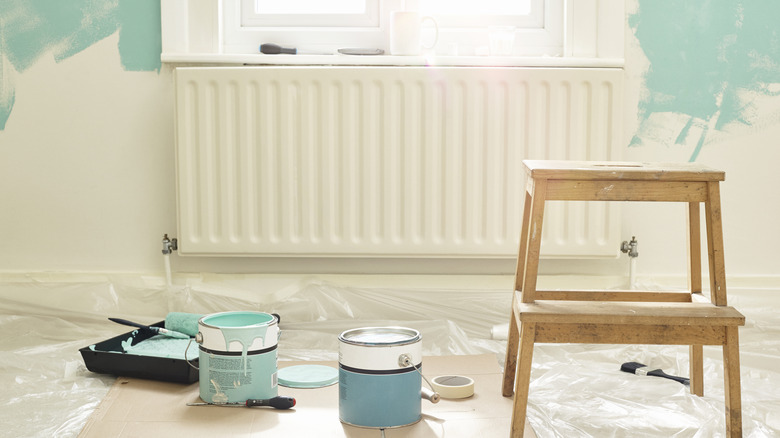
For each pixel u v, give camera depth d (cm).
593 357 219
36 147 244
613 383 194
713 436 158
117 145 244
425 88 229
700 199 155
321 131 231
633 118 241
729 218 243
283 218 235
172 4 237
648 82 240
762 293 242
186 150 232
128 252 247
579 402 181
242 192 234
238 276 246
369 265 246
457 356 217
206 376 176
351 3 249
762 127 241
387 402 162
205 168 233
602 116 230
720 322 149
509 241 234
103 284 245
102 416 170
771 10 237
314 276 246
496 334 235
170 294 243
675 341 152
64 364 209
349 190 234
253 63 238
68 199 246
